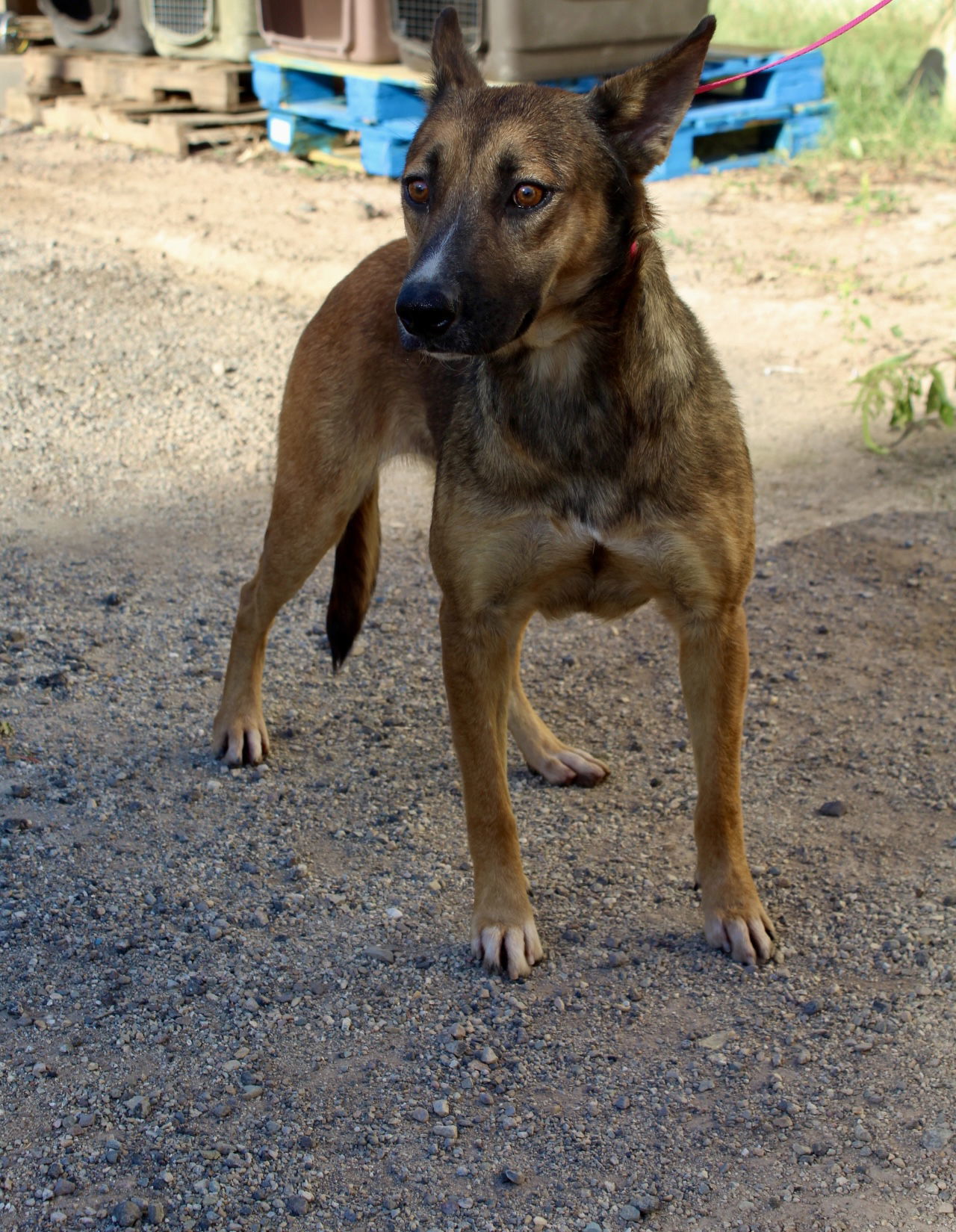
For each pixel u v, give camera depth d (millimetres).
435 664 4422
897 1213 2268
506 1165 2404
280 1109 2537
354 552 3850
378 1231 2270
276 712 4113
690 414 2879
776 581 4844
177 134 10781
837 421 6176
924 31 12125
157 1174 2375
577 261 2764
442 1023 2787
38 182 10367
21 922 3070
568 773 3748
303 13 10172
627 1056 2680
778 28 12227
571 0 8781
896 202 9008
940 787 3590
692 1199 2318
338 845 3439
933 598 4652
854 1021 2750
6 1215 2291
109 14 11734
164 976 2912
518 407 2873
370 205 9352
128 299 7914
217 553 5133
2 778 3648
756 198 9258
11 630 4473
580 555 2943
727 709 2986
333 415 3660
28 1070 2623
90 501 5551
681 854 3400
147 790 3648
